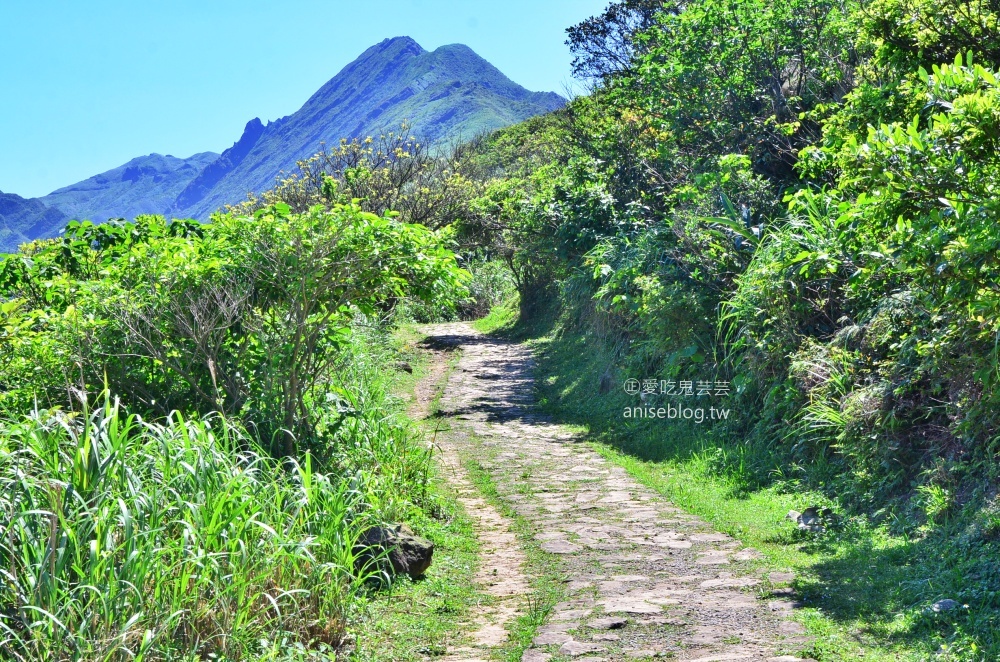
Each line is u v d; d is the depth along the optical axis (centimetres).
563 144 2592
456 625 609
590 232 2086
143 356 768
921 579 635
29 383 769
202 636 505
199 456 578
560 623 599
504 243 3156
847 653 514
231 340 818
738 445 1131
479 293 3753
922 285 541
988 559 629
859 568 691
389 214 838
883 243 602
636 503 1000
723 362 1278
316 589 577
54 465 522
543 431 1505
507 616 628
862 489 867
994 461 741
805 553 759
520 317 3058
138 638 472
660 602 638
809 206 1093
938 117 512
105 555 468
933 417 859
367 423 938
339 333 873
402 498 888
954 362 762
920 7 921
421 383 2067
